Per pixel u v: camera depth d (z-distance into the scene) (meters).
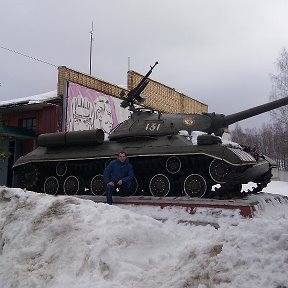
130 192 11.00
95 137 11.34
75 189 11.81
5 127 17.89
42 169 12.58
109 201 9.77
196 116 11.63
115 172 9.98
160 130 10.79
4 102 20.28
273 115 35.06
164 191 10.35
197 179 9.98
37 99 18.39
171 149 10.05
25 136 18.69
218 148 9.47
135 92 12.41
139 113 11.96
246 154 10.20
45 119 18.77
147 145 10.64
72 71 18.77
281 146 43.22
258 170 11.45
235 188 10.90
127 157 10.59
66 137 11.79
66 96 17.83
